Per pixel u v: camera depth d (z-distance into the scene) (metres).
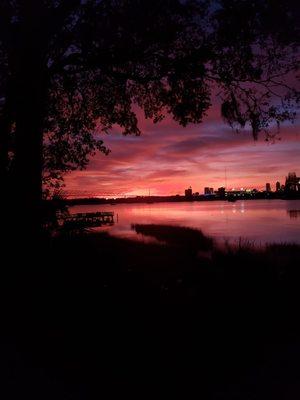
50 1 9.39
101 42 9.86
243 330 6.70
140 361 5.47
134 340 6.27
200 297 9.09
